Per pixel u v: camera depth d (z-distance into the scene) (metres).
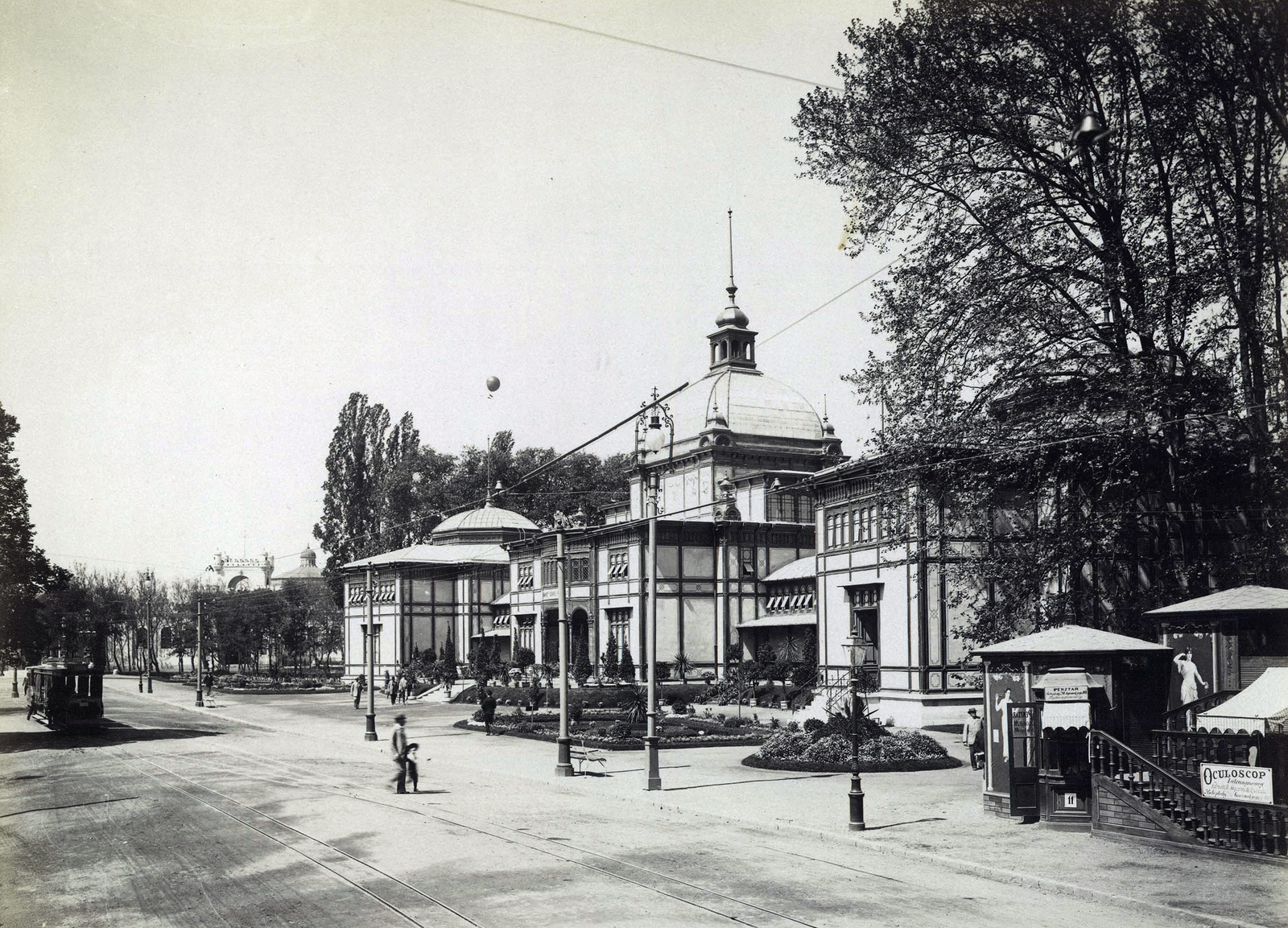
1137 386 24.70
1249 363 26.84
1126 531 27.94
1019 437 26.69
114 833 19.81
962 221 28.25
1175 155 27.55
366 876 15.48
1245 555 27.44
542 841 18.61
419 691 74.50
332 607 123.19
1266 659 22.64
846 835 18.97
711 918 12.91
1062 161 27.59
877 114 27.89
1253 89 25.48
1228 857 16.66
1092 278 26.44
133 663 147.50
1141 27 26.14
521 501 103.62
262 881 15.25
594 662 64.50
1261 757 17.31
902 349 28.16
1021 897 14.38
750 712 48.84
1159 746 19.66
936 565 40.59
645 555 60.28
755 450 65.81
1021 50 27.44
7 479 47.38
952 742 36.00
